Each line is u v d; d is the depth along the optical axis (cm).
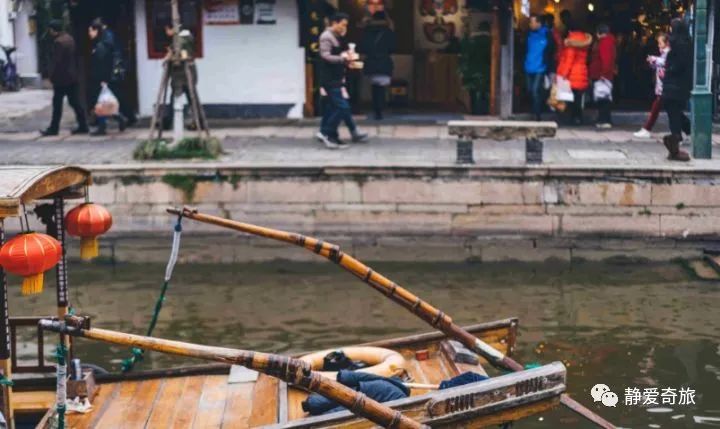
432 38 2766
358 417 975
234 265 1862
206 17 2502
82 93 2555
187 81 2075
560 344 1470
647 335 1503
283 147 2156
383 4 2530
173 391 1140
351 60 2136
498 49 2495
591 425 1212
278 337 1505
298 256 1895
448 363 1216
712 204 1877
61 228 1149
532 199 1895
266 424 1052
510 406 1016
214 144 2047
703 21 2000
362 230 1914
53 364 1255
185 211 1191
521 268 1831
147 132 2381
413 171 1900
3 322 1011
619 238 1889
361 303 1662
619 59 2766
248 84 2527
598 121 2434
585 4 2767
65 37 2319
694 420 1223
